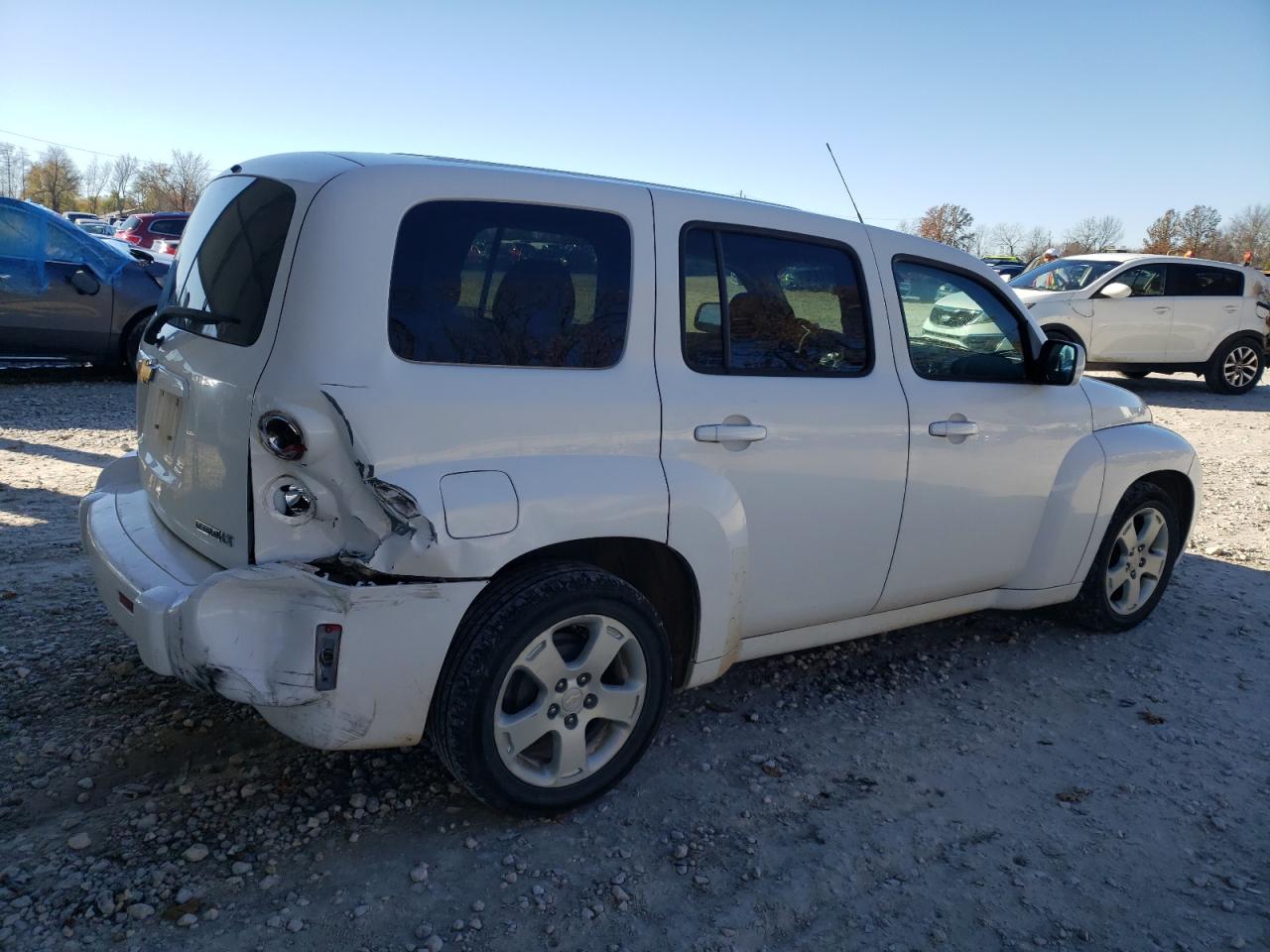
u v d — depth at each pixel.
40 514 5.91
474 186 3.00
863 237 3.95
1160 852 3.20
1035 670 4.59
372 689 2.75
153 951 2.49
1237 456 10.32
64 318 10.52
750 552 3.53
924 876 3.01
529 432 2.96
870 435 3.77
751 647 3.75
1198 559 6.51
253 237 3.02
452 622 2.82
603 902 2.79
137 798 3.12
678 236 3.37
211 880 2.77
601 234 3.21
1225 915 2.90
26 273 10.25
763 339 3.55
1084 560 4.74
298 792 3.21
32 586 4.73
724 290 3.47
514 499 2.87
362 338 2.74
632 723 3.25
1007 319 4.41
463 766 2.92
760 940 2.69
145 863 2.81
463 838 3.03
